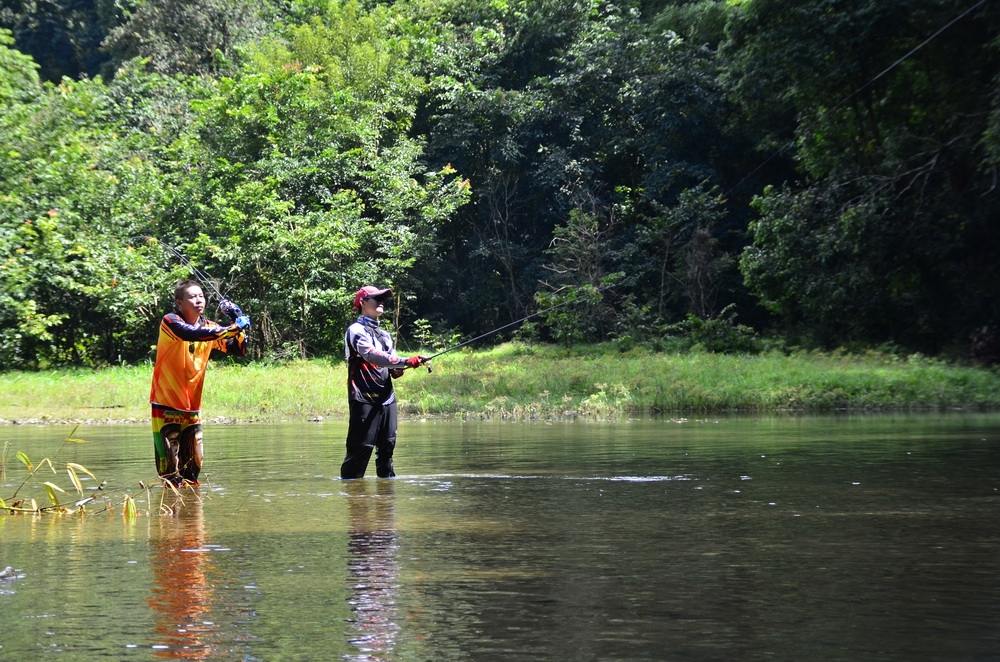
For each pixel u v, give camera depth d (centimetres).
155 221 2872
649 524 490
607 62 3297
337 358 2939
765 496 586
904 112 2602
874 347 2475
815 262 2488
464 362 2398
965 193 2436
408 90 3509
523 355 2806
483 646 281
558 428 1214
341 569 389
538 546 434
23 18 4519
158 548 439
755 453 849
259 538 462
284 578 373
